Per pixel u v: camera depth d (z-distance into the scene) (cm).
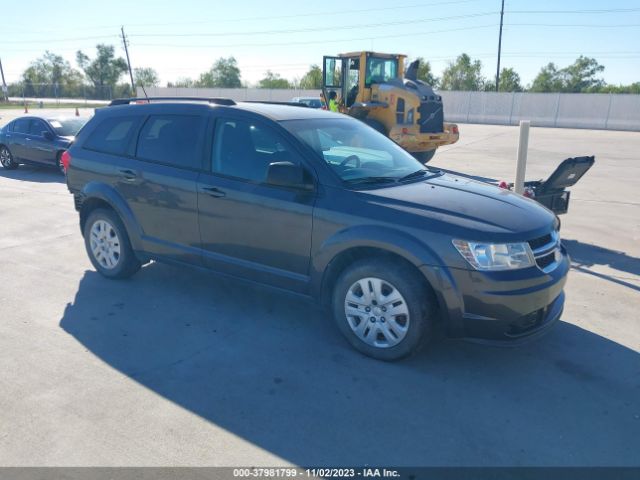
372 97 1557
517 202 417
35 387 359
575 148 2106
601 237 750
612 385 371
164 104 512
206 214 465
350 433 316
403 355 387
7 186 1121
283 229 423
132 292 528
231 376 377
